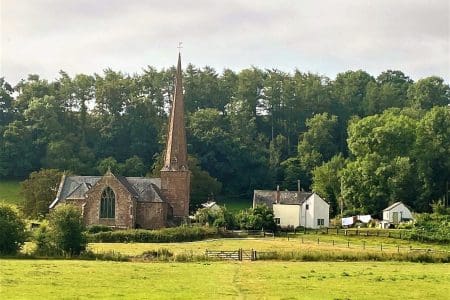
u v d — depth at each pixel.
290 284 52.34
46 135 184.12
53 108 188.12
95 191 127.50
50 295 44.19
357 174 150.12
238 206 176.12
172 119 135.62
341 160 170.00
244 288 49.59
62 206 76.75
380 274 60.59
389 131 152.50
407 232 109.31
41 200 137.00
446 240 104.50
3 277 52.97
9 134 180.00
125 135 195.88
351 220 138.25
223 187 189.25
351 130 159.88
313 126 199.12
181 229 108.50
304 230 125.94
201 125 192.75
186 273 59.12
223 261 74.00
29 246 84.12
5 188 171.00
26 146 180.88
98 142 193.62
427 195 150.50
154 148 195.62
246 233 116.81
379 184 148.62
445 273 62.28
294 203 143.88
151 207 129.62
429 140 155.75
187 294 45.75
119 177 131.62
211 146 190.00
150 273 58.25
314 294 47.16
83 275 55.31
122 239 103.25
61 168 176.50
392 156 153.25
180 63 137.00
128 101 199.88
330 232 117.88
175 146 134.62
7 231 74.81
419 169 152.75
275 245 96.62
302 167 189.62
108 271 58.91
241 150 190.25
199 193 153.75
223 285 51.00
